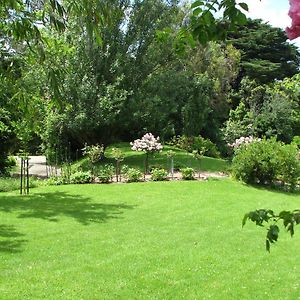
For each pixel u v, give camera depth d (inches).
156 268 246.5
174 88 831.1
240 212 414.0
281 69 1373.0
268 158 570.9
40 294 205.2
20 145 737.0
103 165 748.6
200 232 332.8
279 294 213.0
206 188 538.9
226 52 1224.2
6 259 256.5
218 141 1039.6
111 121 753.6
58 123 713.6
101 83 761.6
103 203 442.0
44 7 96.1
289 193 545.3
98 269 242.7
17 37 98.7
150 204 440.8
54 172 707.4
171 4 794.8
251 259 268.4
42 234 316.8
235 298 206.5
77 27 628.1
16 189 534.0
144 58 800.3
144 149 651.5
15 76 121.9
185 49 96.0
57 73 112.0
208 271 243.6
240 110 1107.9
